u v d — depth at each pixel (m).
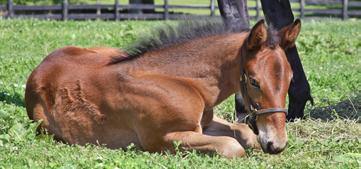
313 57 19.72
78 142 9.82
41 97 10.06
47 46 20.59
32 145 9.37
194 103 9.12
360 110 12.08
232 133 9.77
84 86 9.73
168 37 9.55
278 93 8.53
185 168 8.35
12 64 16.36
